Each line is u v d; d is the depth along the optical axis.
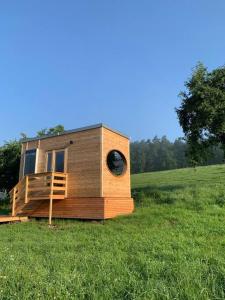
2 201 28.91
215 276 6.33
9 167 27.02
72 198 17.17
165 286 5.76
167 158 87.94
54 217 17.61
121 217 15.60
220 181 25.72
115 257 8.11
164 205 18.02
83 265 7.33
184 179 31.67
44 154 19.11
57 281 6.04
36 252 9.12
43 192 17.31
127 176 18.59
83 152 17.42
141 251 8.88
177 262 7.41
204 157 22.33
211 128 20.53
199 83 21.00
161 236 10.98
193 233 11.55
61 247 9.77
